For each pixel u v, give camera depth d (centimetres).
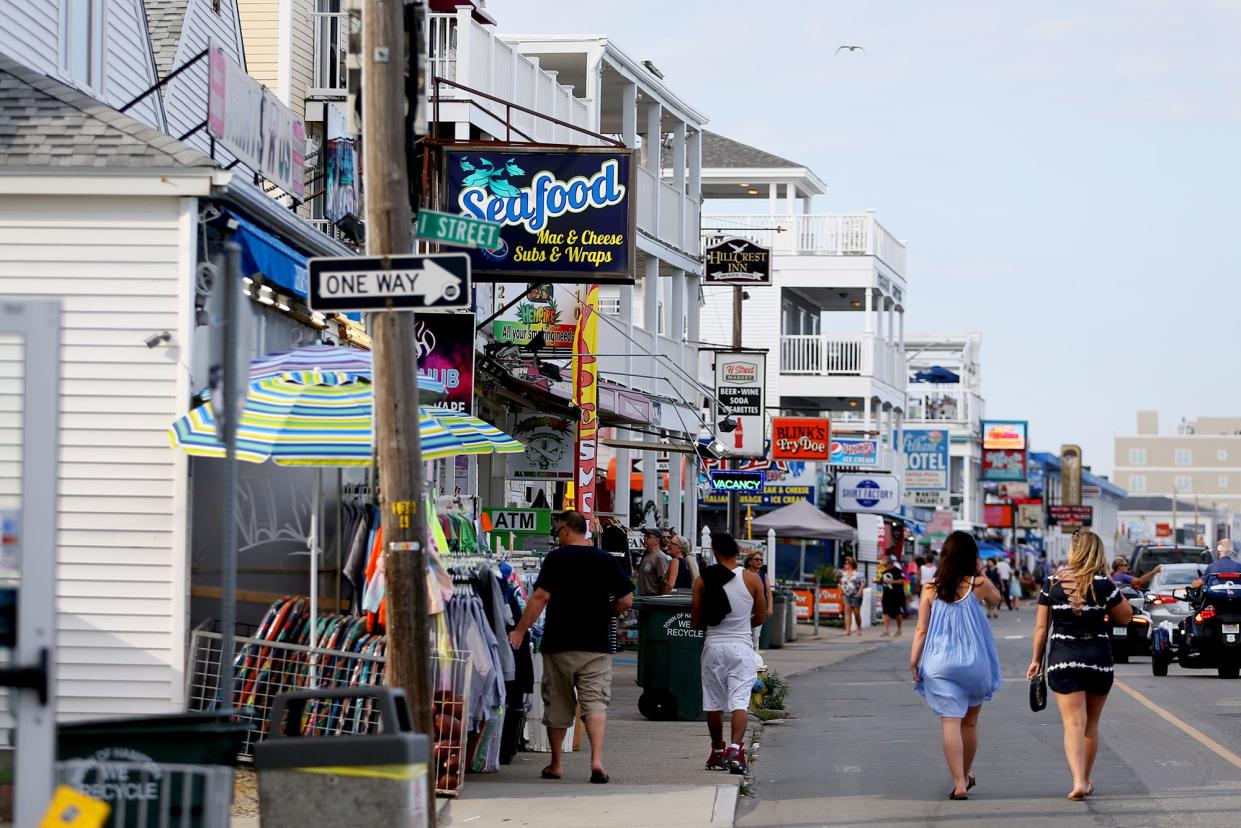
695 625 1691
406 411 1174
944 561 1503
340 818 916
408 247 1189
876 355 6062
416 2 1277
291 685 1486
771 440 4941
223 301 966
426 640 1181
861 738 2009
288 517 1623
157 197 1498
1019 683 2852
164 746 938
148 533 1491
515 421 3206
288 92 2983
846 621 4856
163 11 2414
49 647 772
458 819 1356
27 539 774
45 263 1502
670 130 4303
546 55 3600
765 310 6041
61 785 872
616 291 4306
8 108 1547
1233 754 1770
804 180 6125
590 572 1588
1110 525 18088
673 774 1636
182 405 1489
